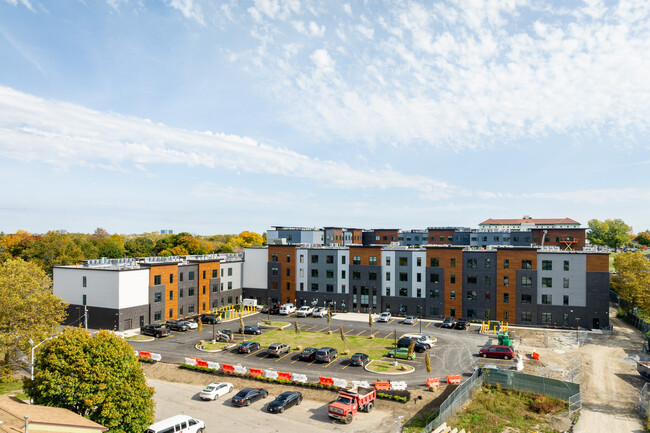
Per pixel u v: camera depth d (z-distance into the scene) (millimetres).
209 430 34062
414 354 53312
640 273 72562
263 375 46500
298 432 33781
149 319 73125
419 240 147875
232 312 86062
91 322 70062
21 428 22984
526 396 41188
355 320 79188
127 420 28953
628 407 38875
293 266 93000
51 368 28375
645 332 68062
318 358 51406
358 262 87625
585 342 62375
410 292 83750
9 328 44156
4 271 46844
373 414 37250
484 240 133375
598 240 171125
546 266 74438
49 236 107500
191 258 93500
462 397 38812
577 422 35688
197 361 49406
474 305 78938
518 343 61844
